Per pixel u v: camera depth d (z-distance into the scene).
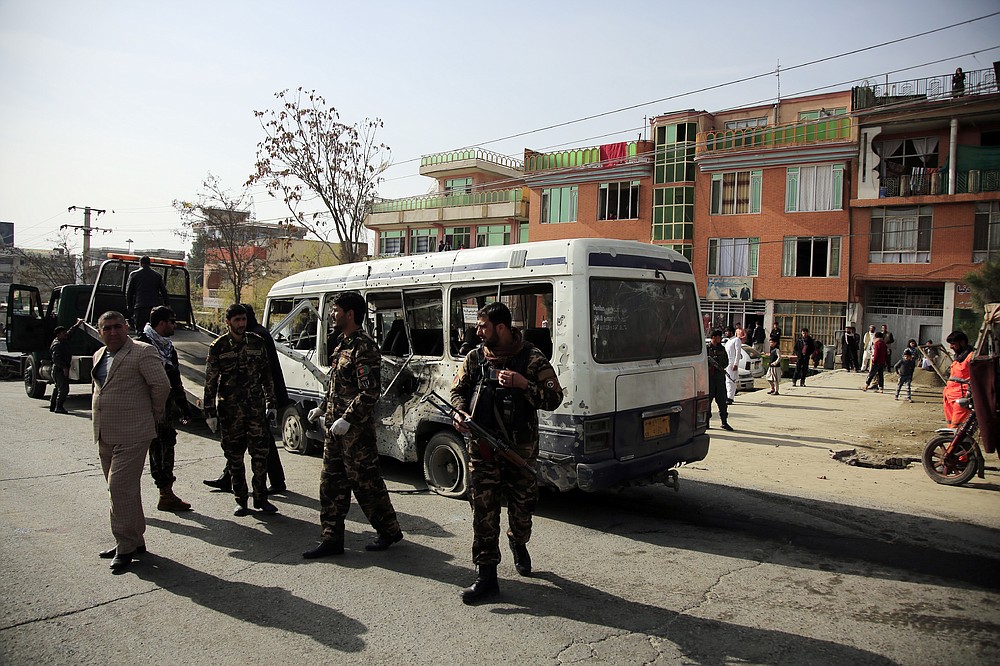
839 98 30.73
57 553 5.05
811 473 8.03
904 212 26.64
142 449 4.88
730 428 11.30
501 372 4.26
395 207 45.34
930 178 25.94
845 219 27.70
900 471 8.18
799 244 28.84
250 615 4.02
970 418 7.36
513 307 6.42
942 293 26.73
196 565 4.83
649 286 6.32
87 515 5.97
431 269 7.00
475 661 3.48
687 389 6.52
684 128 31.64
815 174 28.39
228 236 32.38
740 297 30.12
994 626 3.94
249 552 5.11
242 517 5.98
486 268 6.39
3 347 21.20
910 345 16.33
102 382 4.81
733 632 3.83
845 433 10.98
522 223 40.31
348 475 5.03
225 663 3.47
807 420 12.51
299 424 8.66
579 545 5.36
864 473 8.04
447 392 6.63
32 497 6.53
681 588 4.48
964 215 25.45
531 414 4.42
